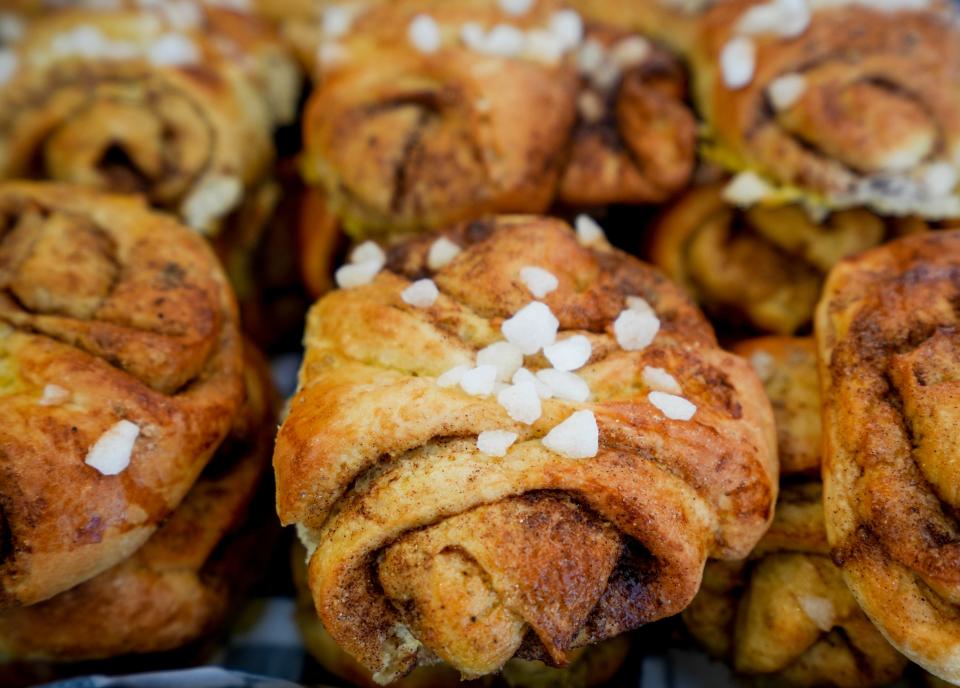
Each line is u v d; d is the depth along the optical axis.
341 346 0.22
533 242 0.22
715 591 0.23
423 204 0.26
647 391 0.21
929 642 0.19
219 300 0.24
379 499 0.19
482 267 0.22
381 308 0.21
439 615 0.18
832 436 0.21
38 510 0.20
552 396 0.20
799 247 0.27
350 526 0.19
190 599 0.24
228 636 0.25
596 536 0.19
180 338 0.23
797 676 0.23
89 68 0.29
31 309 0.23
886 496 0.20
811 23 0.26
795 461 0.23
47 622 0.23
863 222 0.27
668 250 0.28
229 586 0.25
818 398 0.23
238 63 0.31
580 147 0.27
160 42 0.30
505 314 0.21
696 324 0.23
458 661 0.19
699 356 0.22
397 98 0.26
